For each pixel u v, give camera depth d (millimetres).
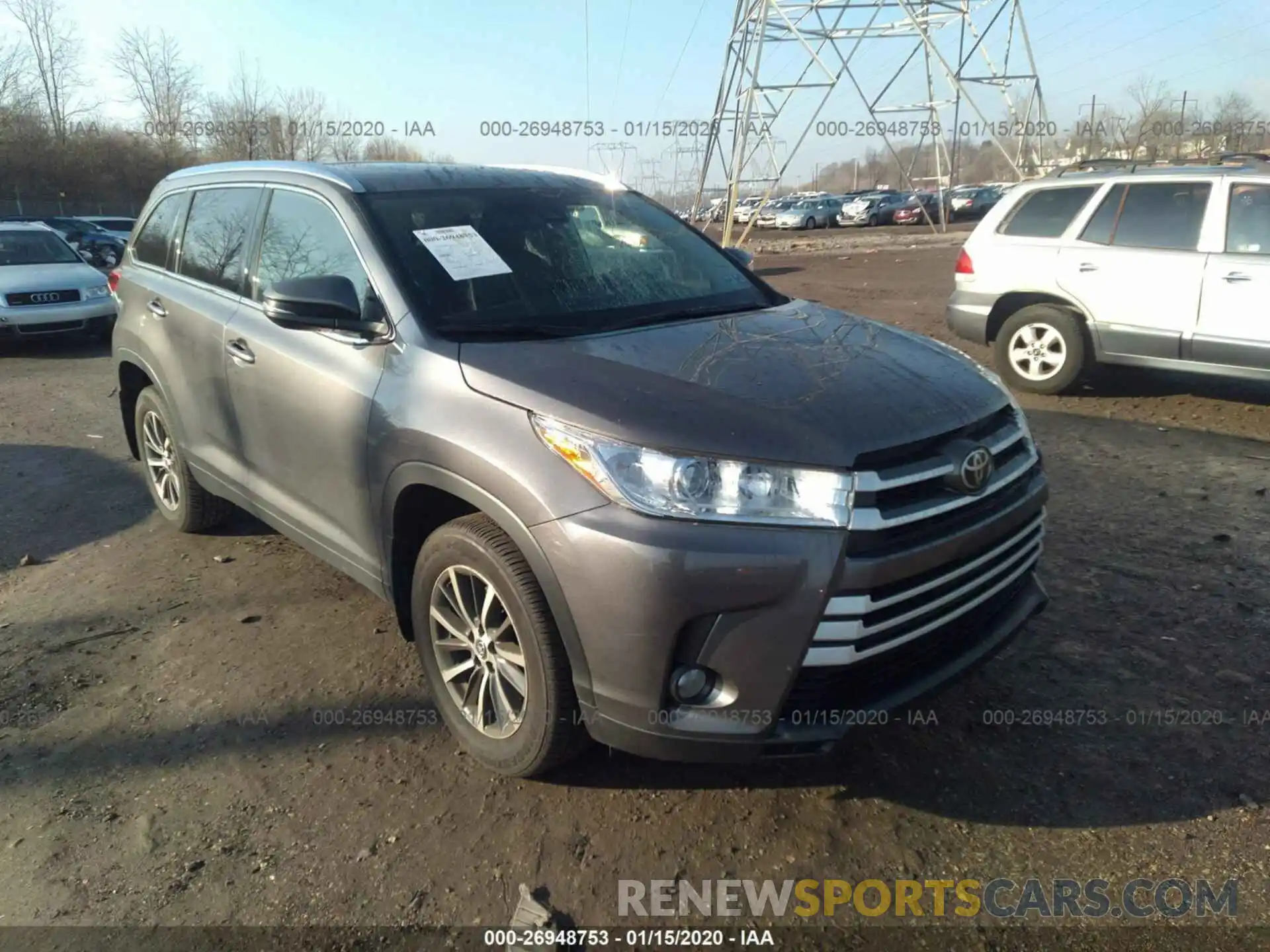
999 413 2896
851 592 2363
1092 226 7484
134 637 3904
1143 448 6270
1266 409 7199
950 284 16078
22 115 41906
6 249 11602
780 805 2816
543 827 2736
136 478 6105
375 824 2764
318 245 3535
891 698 2562
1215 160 7633
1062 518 4996
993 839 2662
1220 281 6781
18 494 5809
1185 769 2918
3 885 2562
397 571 3141
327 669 3613
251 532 5070
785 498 2348
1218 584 4137
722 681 2410
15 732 3254
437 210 3521
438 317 3068
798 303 3811
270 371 3562
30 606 4230
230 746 3150
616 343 2973
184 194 4664
